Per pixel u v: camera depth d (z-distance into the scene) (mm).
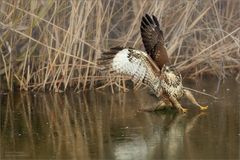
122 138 13234
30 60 18859
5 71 18344
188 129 13766
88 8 18125
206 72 19797
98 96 17766
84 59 18562
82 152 12305
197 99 16797
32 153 12336
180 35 18625
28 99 17594
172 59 19469
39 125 14602
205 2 19672
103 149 12477
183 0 19125
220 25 18953
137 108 16062
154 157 11883
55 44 18766
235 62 19766
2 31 18469
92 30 18969
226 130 13539
